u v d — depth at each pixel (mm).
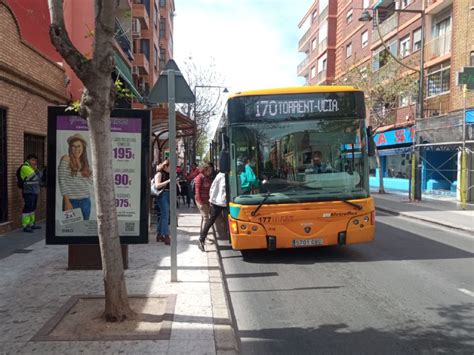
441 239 11219
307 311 5672
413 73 25938
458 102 22844
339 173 8375
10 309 5238
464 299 6090
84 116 4836
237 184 8281
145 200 7121
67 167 6941
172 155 6523
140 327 4727
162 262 7859
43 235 10297
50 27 4434
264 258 8898
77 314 5113
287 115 8453
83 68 4527
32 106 12438
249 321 5344
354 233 8234
